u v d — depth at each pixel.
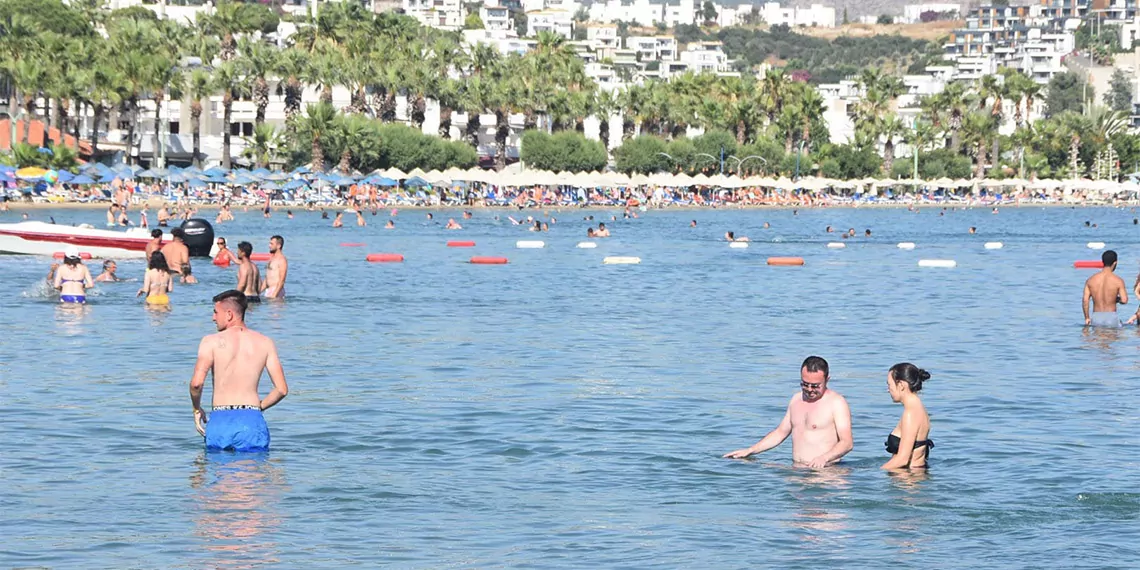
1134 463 28.58
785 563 21.23
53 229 92.06
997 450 29.94
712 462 28.73
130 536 22.55
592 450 29.97
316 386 38.97
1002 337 53.53
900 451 28.11
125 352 45.66
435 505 24.94
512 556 21.61
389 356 46.12
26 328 52.22
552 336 53.22
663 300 71.44
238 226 160.50
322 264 98.62
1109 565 21.14
